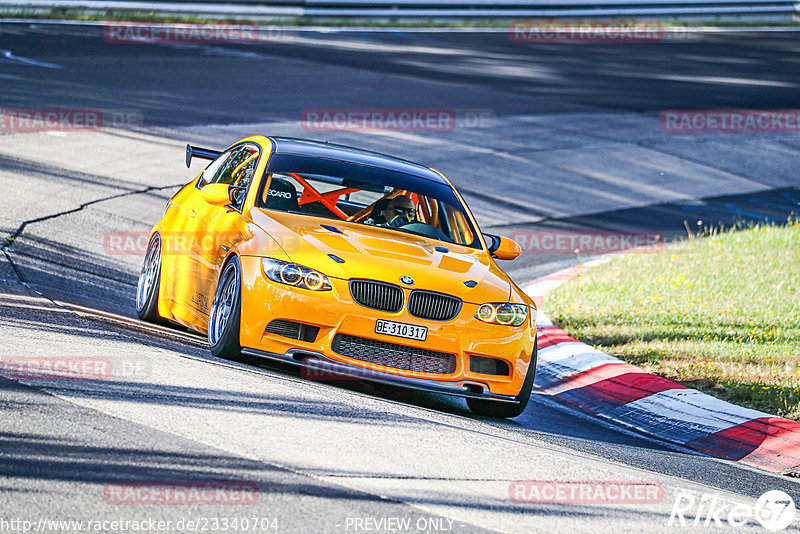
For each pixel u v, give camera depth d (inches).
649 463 880.9
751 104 3858.3
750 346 1325.0
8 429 642.8
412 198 1107.3
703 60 4795.8
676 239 2212.1
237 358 954.1
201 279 1042.7
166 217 1202.6
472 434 844.6
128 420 698.8
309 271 916.0
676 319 1469.0
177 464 628.1
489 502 650.8
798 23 6097.4
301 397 847.7
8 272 1205.1
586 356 1278.3
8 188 1771.7
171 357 919.7
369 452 716.0
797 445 988.6
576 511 663.1
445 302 938.1
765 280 1753.2
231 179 1149.1
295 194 1064.2
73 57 3361.2
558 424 1018.1
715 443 1022.4
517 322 966.4
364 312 909.8
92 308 1135.6
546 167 2760.8
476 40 4889.3
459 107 3324.3
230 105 2915.8
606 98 3747.5
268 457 666.2
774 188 2878.9
